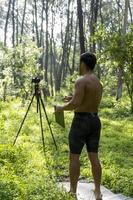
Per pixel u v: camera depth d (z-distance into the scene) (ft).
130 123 64.85
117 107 84.48
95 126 24.43
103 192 28.32
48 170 32.22
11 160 32.55
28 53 94.79
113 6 202.49
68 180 30.76
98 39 81.76
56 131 50.83
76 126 24.32
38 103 40.11
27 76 92.79
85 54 24.71
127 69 79.30
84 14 179.73
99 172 24.71
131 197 27.86
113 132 54.39
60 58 225.35
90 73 24.58
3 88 91.66
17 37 174.70
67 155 38.27
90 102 24.21
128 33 79.25
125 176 32.27
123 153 41.55
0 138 42.68
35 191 23.70
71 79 101.35
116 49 79.10
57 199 22.90
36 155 35.78
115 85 111.24
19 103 76.79
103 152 41.04
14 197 22.41
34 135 47.14
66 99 25.58
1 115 59.88
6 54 94.02
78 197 26.16
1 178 25.70
